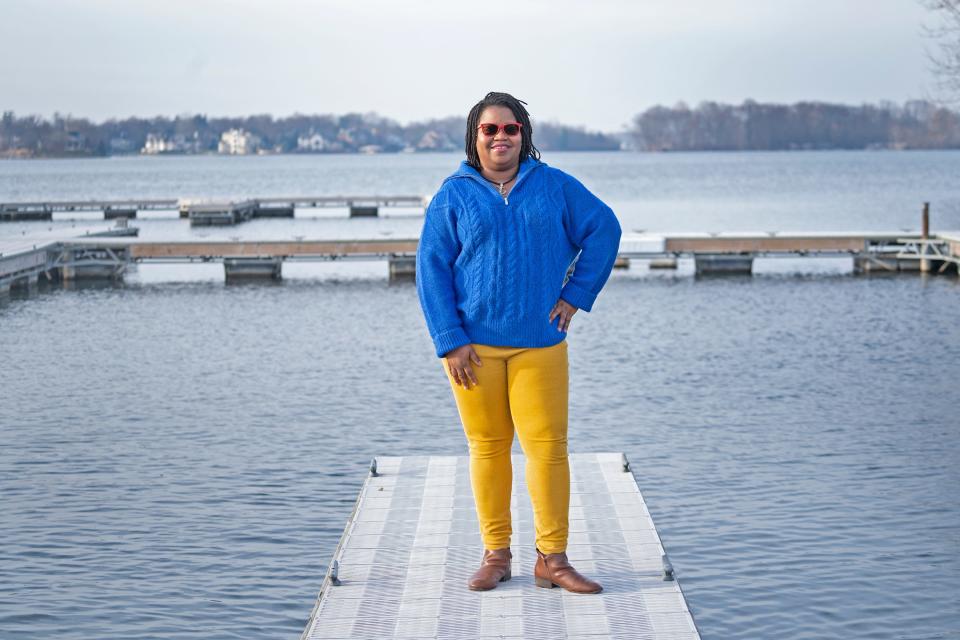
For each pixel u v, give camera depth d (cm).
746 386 1662
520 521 640
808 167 16975
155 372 1814
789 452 1288
